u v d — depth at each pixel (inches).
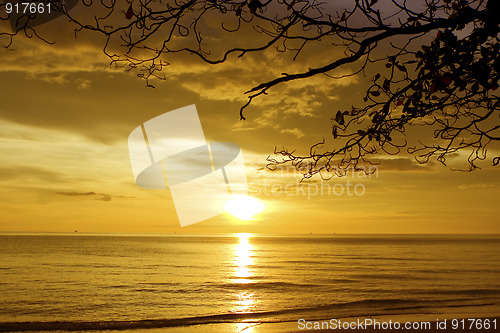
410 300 1198.9
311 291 1422.2
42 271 1918.1
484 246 5753.0
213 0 93.9
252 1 92.1
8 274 1782.7
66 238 7588.6
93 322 926.4
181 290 1425.9
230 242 7317.9
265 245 6146.7
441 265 2490.2
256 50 95.7
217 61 96.7
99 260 2615.7
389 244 6624.0
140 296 1289.4
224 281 1680.6
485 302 1139.3
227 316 994.1
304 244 6633.9
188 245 5551.2
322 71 93.5
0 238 6924.2
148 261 2623.0
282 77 95.4
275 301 1219.2
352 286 1545.3
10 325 890.1
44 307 1090.1
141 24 93.9
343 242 7731.3
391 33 89.9
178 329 854.5
